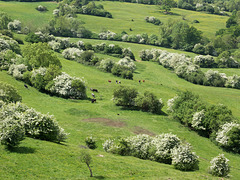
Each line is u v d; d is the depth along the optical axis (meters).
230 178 40.44
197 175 37.00
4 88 62.47
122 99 75.50
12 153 32.91
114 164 36.41
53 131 41.09
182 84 122.44
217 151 57.44
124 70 115.12
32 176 28.52
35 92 80.75
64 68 112.38
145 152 44.25
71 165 33.34
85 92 83.56
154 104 74.38
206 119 64.88
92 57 128.88
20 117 39.84
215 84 123.31
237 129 58.31
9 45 110.38
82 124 58.69
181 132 63.91
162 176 34.19
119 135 54.66
